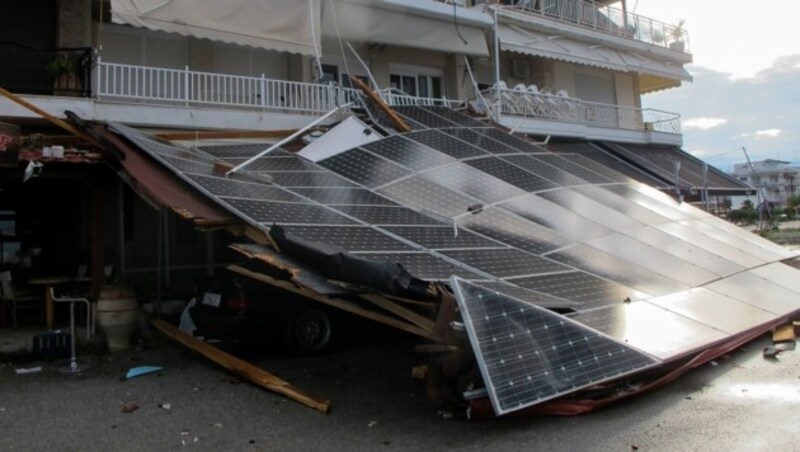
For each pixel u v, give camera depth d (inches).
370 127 428.1
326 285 201.2
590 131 730.8
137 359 296.2
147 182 264.5
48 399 231.3
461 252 255.9
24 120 367.6
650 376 226.1
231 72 535.8
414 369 237.6
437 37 595.8
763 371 250.7
